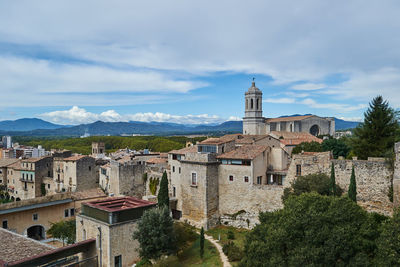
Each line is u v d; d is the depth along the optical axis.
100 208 44.59
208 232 56.28
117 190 81.12
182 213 63.34
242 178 57.94
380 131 56.81
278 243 31.61
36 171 99.06
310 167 52.47
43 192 100.81
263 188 55.38
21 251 37.69
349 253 29.20
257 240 35.62
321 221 30.69
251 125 144.38
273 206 54.16
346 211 31.52
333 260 29.17
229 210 59.66
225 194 60.16
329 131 138.88
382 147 55.03
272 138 78.50
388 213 44.88
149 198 67.12
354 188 45.16
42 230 63.19
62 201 64.56
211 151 63.38
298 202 33.66
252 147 62.41
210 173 59.44
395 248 26.77
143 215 44.22
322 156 51.59
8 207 57.50
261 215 39.22
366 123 58.47
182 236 48.97
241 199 58.03
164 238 42.94
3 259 34.72
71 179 92.69
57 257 39.62
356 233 30.42
